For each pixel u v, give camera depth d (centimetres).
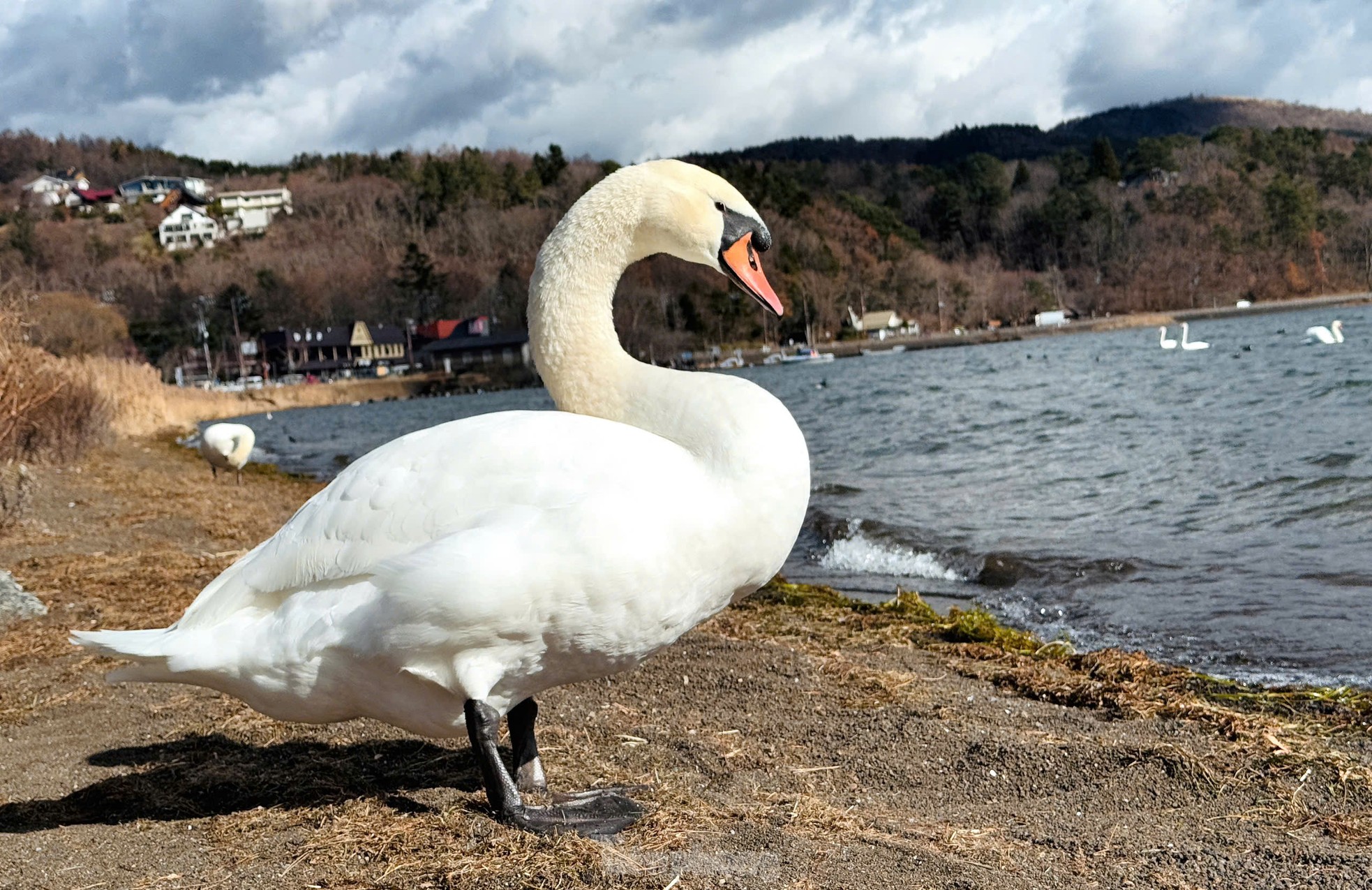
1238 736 468
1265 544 942
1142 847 357
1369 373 2888
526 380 10581
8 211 18275
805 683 555
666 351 10000
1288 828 375
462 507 322
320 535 337
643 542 315
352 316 13600
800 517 346
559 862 320
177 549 1002
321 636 328
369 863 328
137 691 545
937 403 3403
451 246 15862
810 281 12675
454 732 364
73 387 1884
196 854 342
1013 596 843
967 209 16262
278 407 9606
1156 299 13500
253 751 453
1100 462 1609
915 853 342
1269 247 13662
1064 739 467
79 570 876
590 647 330
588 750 451
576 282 384
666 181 389
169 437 2805
